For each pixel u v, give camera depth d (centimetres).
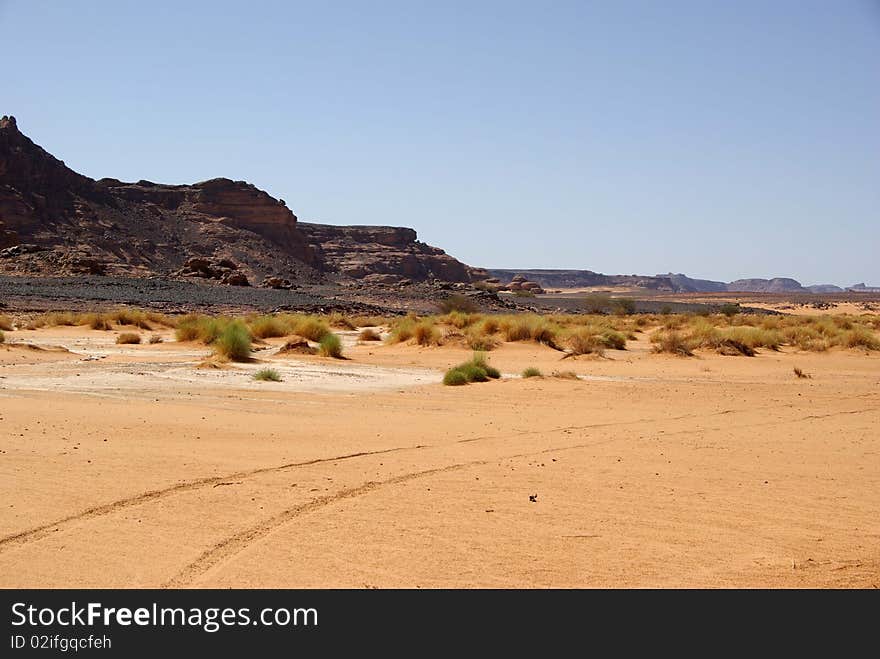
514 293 17088
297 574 676
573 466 1080
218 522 797
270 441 1220
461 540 757
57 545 725
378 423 1427
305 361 2709
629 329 5259
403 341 3512
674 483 988
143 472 991
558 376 2233
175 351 3059
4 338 3017
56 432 1234
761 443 1272
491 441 1262
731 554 733
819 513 861
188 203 19325
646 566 704
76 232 15125
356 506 862
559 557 720
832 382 2289
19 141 15938
